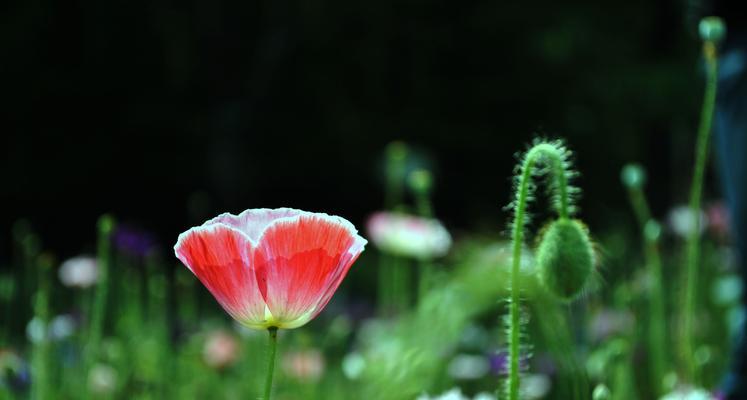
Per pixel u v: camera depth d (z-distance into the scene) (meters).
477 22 16.36
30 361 4.24
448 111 16.56
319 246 1.53
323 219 1.52
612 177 15.77
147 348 4.52
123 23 15.45
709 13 3.53
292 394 4.07
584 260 1.81
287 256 1.52
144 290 5.80
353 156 16.11
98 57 15.40
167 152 15.58
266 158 15.97
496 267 3.74
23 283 5.88
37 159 15.05
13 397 3.38
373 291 10.69
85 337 4.30
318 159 16.11
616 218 13.73
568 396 2.67
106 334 4.96
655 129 15.49
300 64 16.11
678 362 3.84
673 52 15.75
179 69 15.59
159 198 15.58
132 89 15.53
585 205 15.73
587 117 15.86
